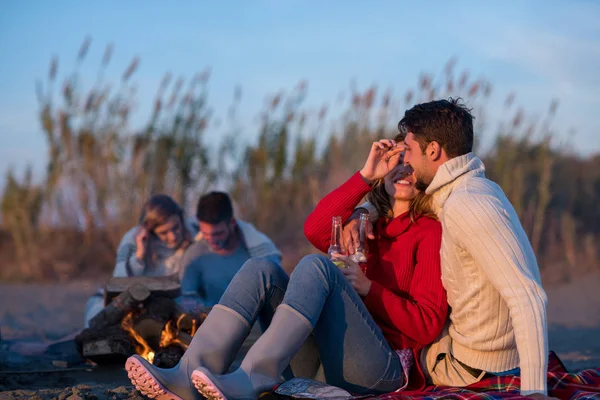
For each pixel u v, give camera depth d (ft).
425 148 9.09
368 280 9.18
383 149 9.89
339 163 34.60
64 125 31.91
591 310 22.77
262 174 34.22
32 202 31.81
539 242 32.35
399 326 9.05
